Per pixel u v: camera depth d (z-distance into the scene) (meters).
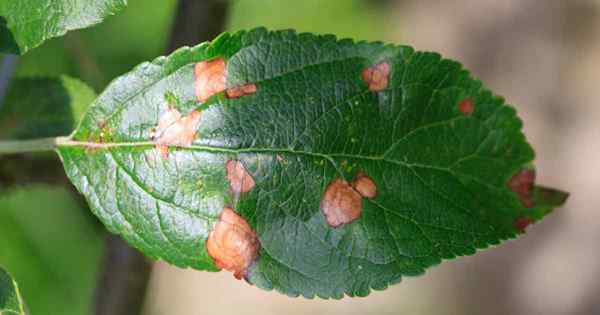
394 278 0.22
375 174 0.22
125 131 0.22
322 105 0.22
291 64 0.22
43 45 0.33
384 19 0.64
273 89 0.22
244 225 0.22
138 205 0.22
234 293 0.69
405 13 0.72
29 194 0.44
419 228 0.22
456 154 0.22
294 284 0.22
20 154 0.28
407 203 0.22
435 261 0.22
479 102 0.22
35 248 0.44
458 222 0.22
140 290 0.28
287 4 0.54
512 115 0.22
